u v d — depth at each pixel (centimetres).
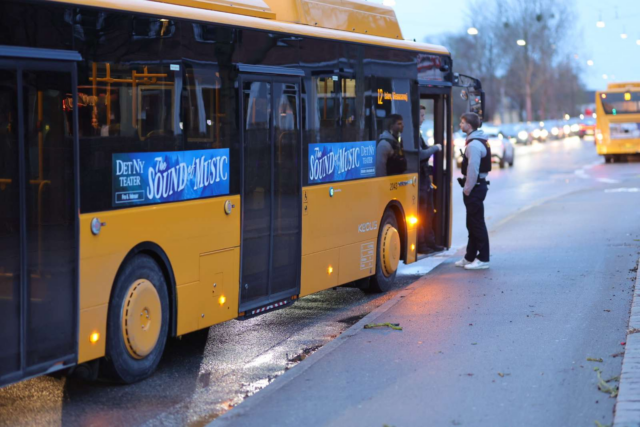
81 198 641
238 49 820
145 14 703
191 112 757
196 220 766
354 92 1039
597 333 816
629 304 945
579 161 4762
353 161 1040
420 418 588
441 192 1323
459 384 664
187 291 762
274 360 812
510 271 1193
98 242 657
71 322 638
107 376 697
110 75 667
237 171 820
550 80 11988
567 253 1342
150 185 709
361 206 1062
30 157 600
